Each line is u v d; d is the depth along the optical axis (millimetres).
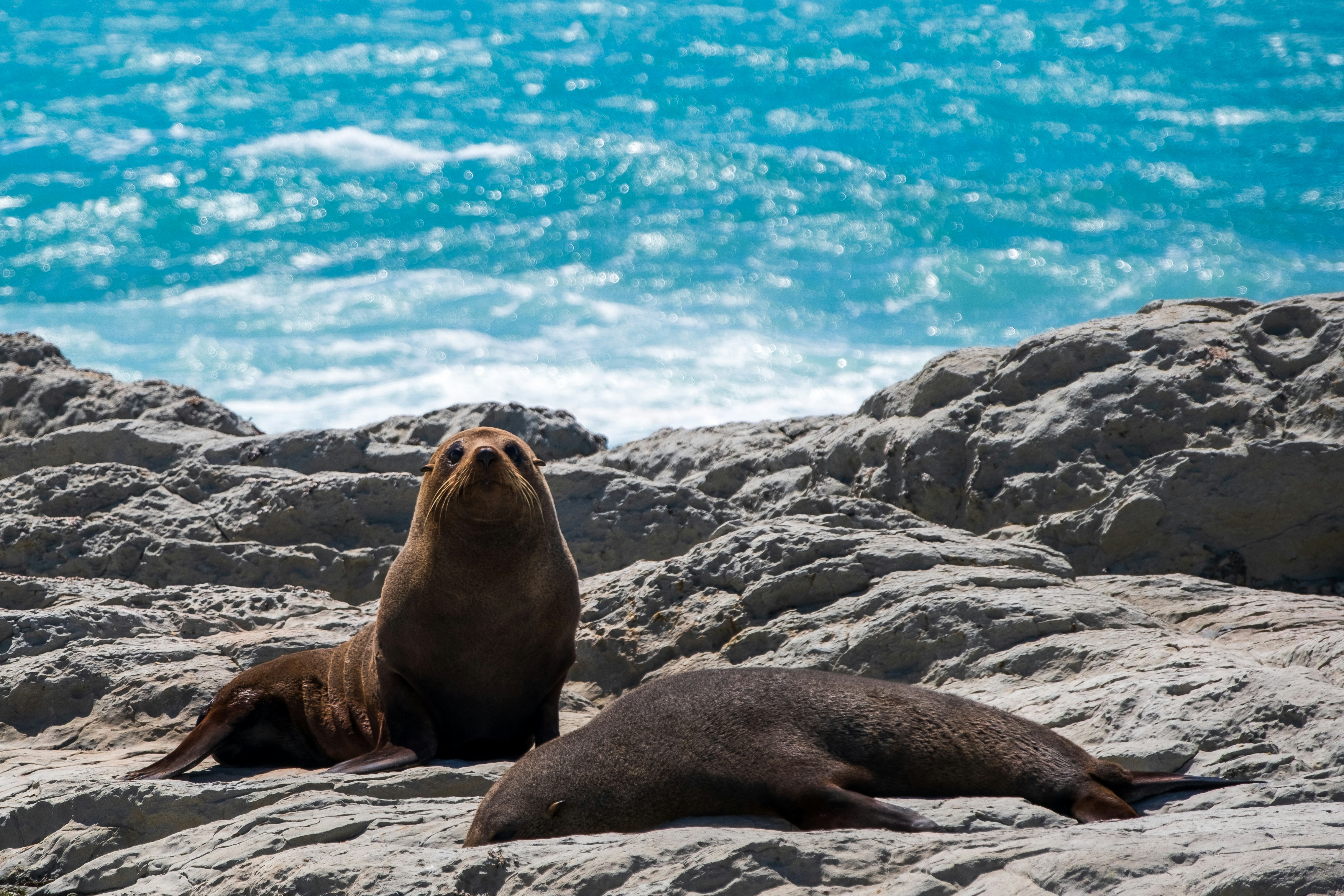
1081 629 29000
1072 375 43656
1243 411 40062
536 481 28391
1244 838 15039
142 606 38125
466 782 24250
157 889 19125
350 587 43469
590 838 17672
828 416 53781
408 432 56000
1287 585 38156
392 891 16453
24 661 33312
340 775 24766
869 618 31828
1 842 24172
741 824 18797
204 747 27797
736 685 20422
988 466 42531
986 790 19406
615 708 20531
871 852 15805
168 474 48250
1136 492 39000
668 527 44250
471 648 27438
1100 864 14297
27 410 58344
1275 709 21766
